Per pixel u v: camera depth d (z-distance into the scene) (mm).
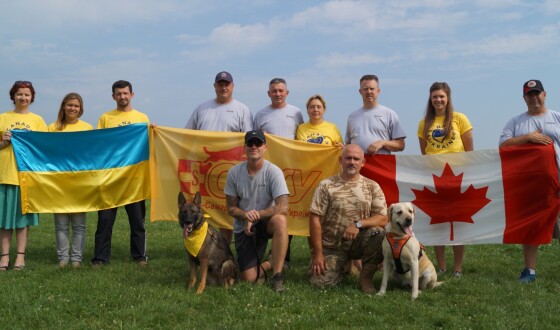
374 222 6875
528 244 7551
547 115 7676
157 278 7301
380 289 6629
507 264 8680
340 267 7059
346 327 5352
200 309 5961
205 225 6680
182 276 7477
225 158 8508
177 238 11750
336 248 7121
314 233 6980
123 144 8555
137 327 5309
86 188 8359
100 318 5590
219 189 8555
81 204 8328
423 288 6766
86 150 8430
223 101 8758
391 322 5523
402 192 8188
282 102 8688
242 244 7145
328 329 5211
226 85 8578
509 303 6113
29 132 8203
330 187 7074
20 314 5648
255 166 7020
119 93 8594
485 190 7930
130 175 8531
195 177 8562
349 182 7090
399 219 6422
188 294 6375
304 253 9828
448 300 6254
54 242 11086
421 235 8125
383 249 6594
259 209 7113
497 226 7844
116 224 14281
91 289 6617
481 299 6297
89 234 12633
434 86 7977
